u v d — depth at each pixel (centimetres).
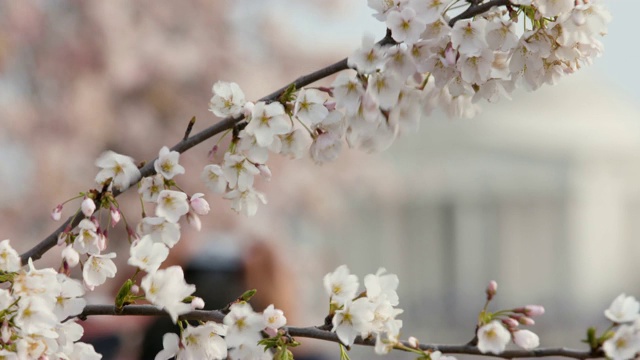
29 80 1421
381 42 202
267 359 188
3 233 1374
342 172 1566
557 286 2264
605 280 2317
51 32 1424
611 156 2291
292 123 205
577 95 2339
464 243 2209
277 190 1501
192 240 490
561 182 2252
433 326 2177
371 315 183
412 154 2167
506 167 2211
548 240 2270
